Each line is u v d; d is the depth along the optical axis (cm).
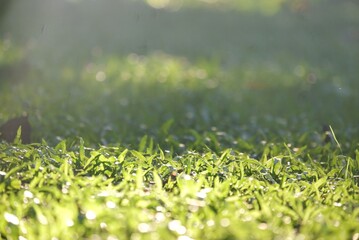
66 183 717
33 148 834
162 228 611
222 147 954
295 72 2005
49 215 644
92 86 1593
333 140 1020
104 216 634
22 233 634
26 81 1591
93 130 1087
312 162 844
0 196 705
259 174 793
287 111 1429
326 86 1767
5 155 806
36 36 2300
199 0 3734
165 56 2206
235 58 2256
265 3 3712
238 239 601
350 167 848
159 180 714
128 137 1062
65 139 952
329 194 745
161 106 1413
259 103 1515
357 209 680
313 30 3045
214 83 1767
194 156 826
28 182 753
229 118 1303
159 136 1047
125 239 605
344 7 3706
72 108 1289
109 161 792
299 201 707
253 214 662
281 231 632
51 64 1872
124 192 690
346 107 1498
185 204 675
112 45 2366
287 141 1018
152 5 3378
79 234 618
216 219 636
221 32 2889
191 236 613
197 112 1369
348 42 2802
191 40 2633
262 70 2023
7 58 1836
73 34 2514
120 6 3158
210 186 761
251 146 966
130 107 1373
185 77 1823
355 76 1997
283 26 3108
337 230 635
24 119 965
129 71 1856
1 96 1357
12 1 2536
